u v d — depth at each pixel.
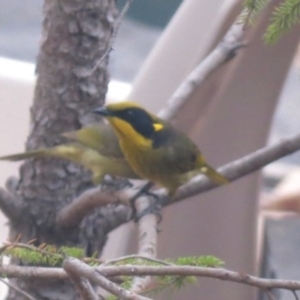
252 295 7.77
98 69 5.72
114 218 5.75
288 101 17.14
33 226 5.80
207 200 7.48
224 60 5.92
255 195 7.64
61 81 5.70
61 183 5.82
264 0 4.39
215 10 6.48
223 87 7.05
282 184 10.75
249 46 6.66
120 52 16.75
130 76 15.97
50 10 5.59
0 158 5.84
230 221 7.62
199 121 7.22
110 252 6.78
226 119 7.22
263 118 7.30
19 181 5.92
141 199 5.42
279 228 9.21
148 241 4.80
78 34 5.59
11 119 10.16
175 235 7.55
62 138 5.82
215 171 5.68
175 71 6.71
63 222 5.71
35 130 5.86
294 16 4.51
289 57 6.89
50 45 5.64
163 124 6.51
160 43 6.87
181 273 3.28
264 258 8.98
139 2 17.11
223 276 3.30
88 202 5.52
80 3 5.53
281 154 5.40
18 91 10.20
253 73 6.96
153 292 4.33
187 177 6.56
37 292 5.75
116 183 6.66
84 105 5.78
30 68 10.44
